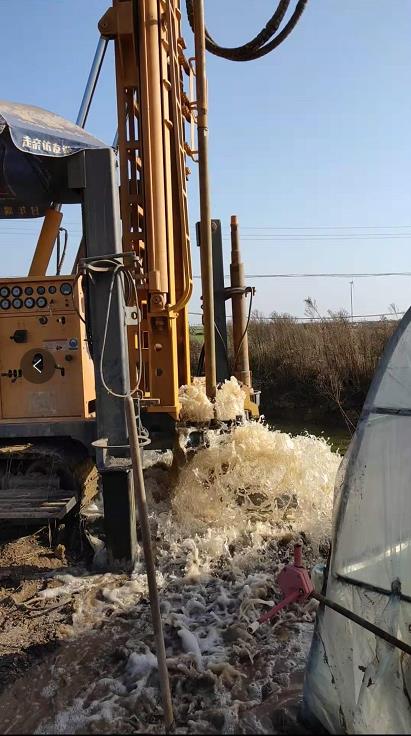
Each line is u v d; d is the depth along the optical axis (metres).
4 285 5.16
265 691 3.16
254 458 5.67
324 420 14.79
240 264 7.91
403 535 3.13
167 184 5.79
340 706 2.75
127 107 5.78
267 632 3.72
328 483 5.71
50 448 5.04
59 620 3.95
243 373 7.91
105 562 4.68
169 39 5.70
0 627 3.88
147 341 5.84
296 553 2.96
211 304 6.08
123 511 4.58
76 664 3.46
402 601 3.04
